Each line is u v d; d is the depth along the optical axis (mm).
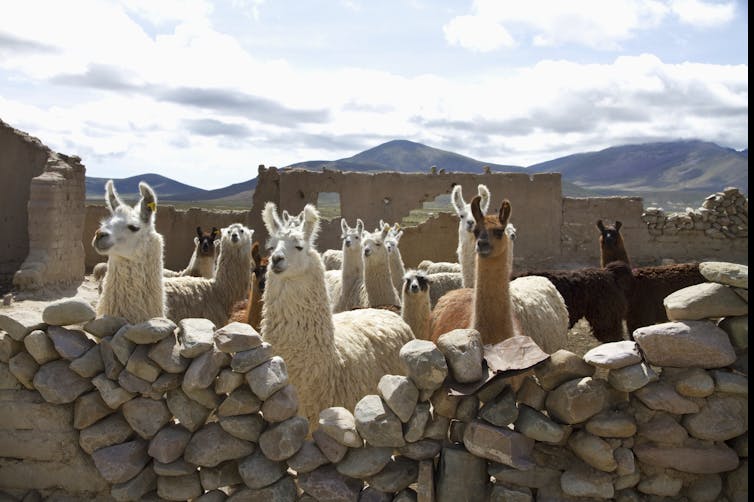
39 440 3598
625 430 3225
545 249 20266
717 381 3270
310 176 19922
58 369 3541
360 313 5852
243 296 8508
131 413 3488
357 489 3357
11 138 16219
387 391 3334
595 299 8766
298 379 4516
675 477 3312
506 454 3164
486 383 3262
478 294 4848
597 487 3193
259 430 3443
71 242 15844
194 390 3400
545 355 3406
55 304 3582
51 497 3613
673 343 3309
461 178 20016
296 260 4484
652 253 20359
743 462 3314
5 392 3619
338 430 3330
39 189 14586
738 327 3418
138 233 4547
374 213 20016
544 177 20156
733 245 20031
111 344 3520
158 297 4738
